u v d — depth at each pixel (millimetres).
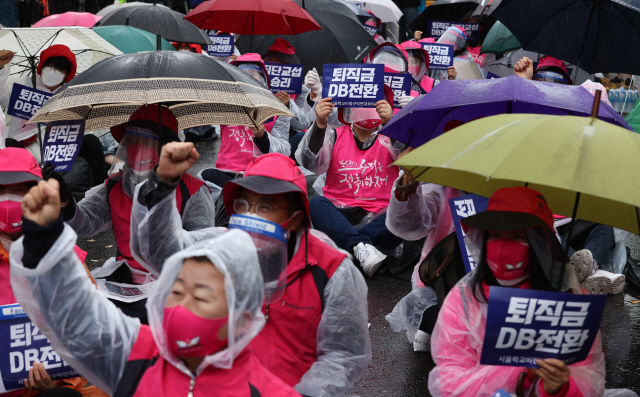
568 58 5875
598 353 2434
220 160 6844
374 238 5727
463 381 2463
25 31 5691
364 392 3645
